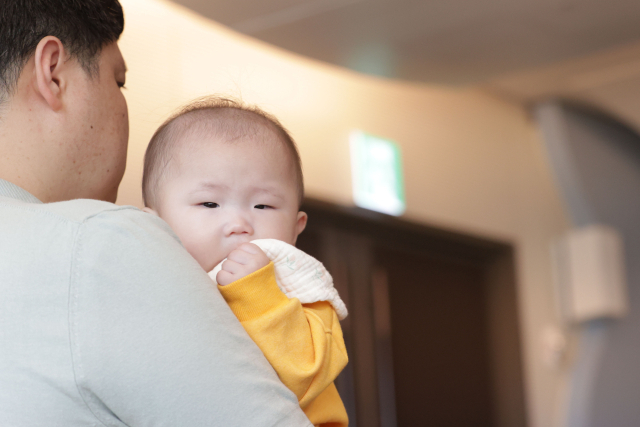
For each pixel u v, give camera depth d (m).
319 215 4.59
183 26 3.67
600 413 5.68
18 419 0.79
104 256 0.83
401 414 4.91
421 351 5.16
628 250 6.19
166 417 0.80
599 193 6.11
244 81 3.98
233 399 0.83
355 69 3.83
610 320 5.95
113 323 0.80
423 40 3.41
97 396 0.80
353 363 4.72
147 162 1.30
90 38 1.11
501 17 3.15
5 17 1.00
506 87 5.65
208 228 1.20
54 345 0.80
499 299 5.77
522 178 6.00
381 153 4.88
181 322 0.83
